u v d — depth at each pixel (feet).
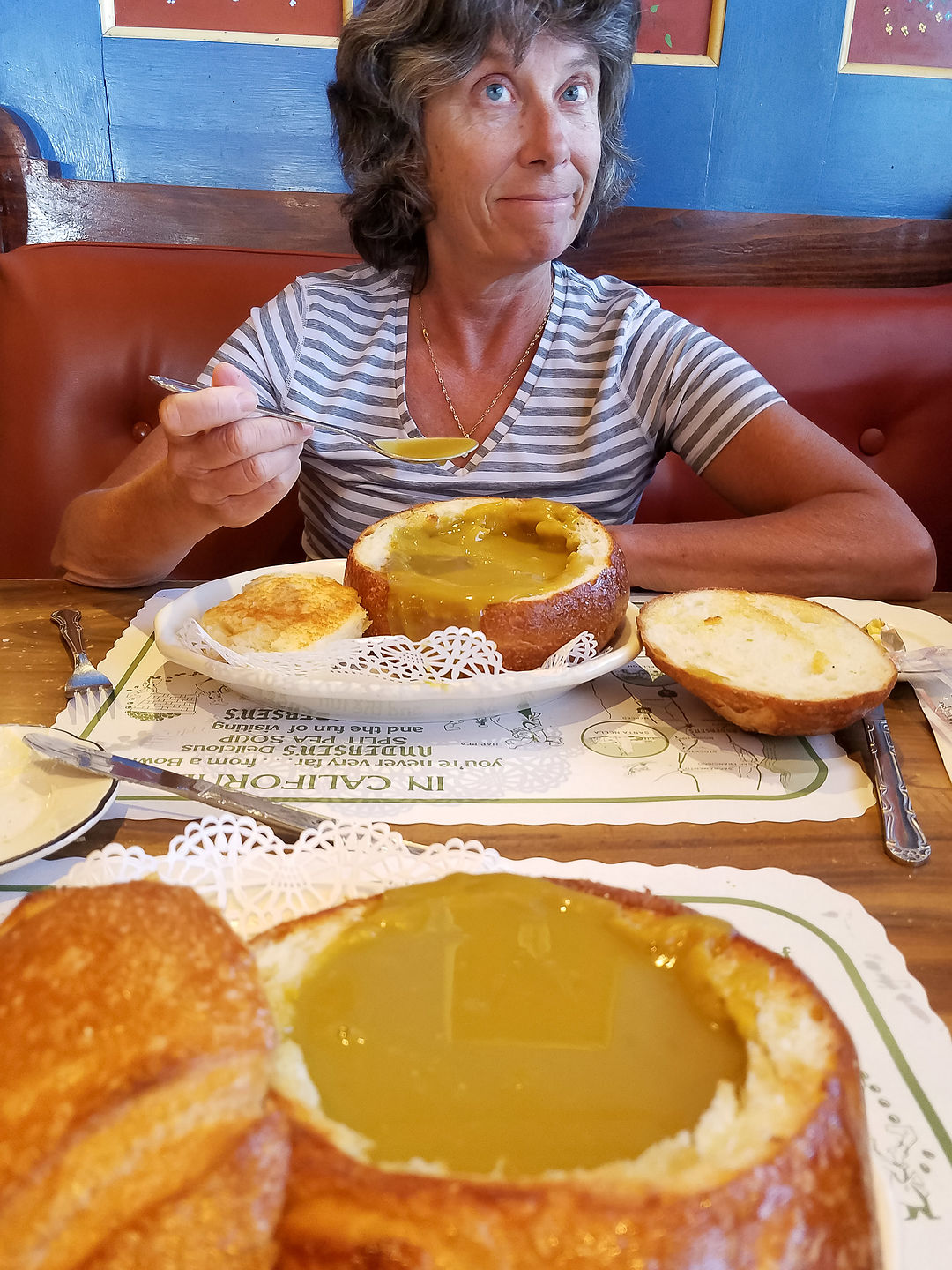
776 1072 1.21
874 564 4.13
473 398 5.27
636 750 2.84
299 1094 1.18
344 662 2.93
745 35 6.69
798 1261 1.04
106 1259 0.97
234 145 7.00
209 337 6.28
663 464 6.64
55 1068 1.02
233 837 1.94
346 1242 1.00
